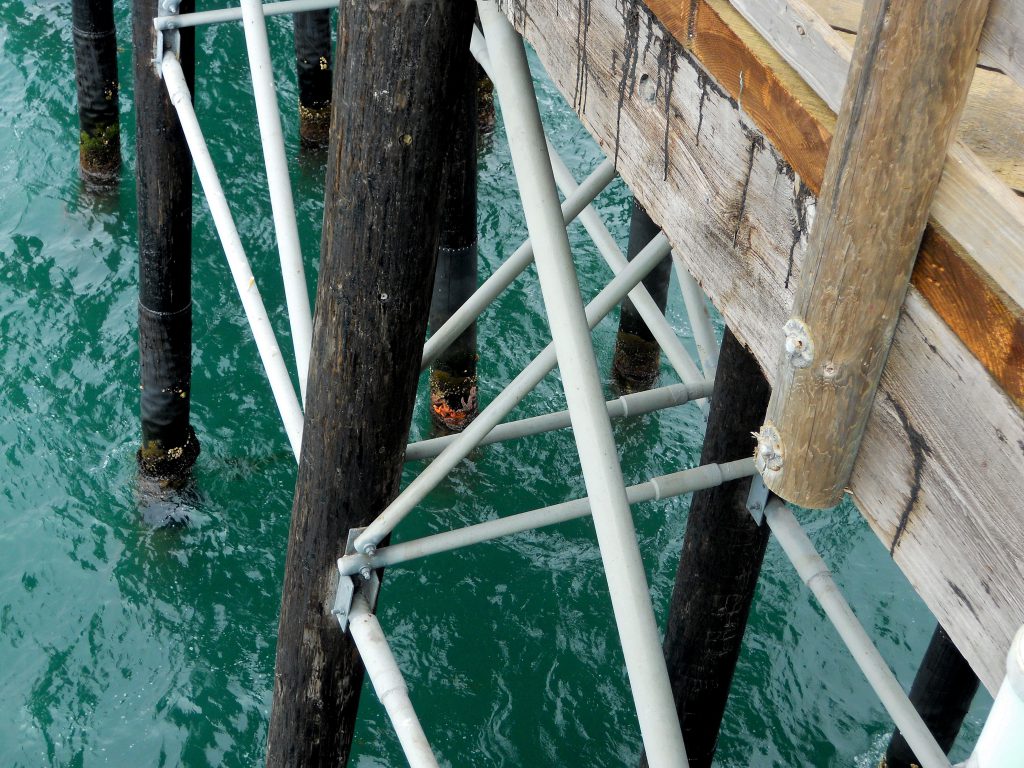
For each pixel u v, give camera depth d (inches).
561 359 104.0
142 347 280.1
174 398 285.6
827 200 55.5
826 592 147.6
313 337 128.3
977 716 261.1
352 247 117.0
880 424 59.6
